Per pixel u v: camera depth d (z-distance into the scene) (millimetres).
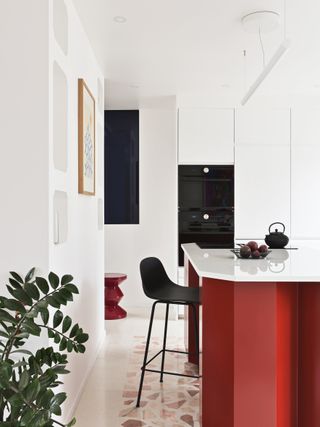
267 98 5473
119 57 4008
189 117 5539
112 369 3648
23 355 2211
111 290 5406
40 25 2211
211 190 5582
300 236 5562
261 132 5559
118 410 2896
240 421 2236
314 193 5578
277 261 2801
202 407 2441
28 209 2227
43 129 2221
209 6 3023
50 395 1464
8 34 2217
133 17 3168
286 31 3436
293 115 5574
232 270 2330
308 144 5574
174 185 5531
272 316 2234
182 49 3826
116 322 5234
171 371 3586
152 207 5922
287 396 2371
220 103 5523
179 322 5285
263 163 5570
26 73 2215
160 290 3143
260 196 5566
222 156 5566
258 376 2236
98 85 4383
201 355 2486
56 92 2717
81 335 1829
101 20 3203
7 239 2230
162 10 3070
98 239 4176
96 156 4105
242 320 2232
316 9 3078
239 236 5570
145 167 5930
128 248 5914
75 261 2984
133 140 5941
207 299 2432
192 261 2812
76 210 3020
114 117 5961
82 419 2771
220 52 3900
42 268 2229
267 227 5570
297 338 2432
